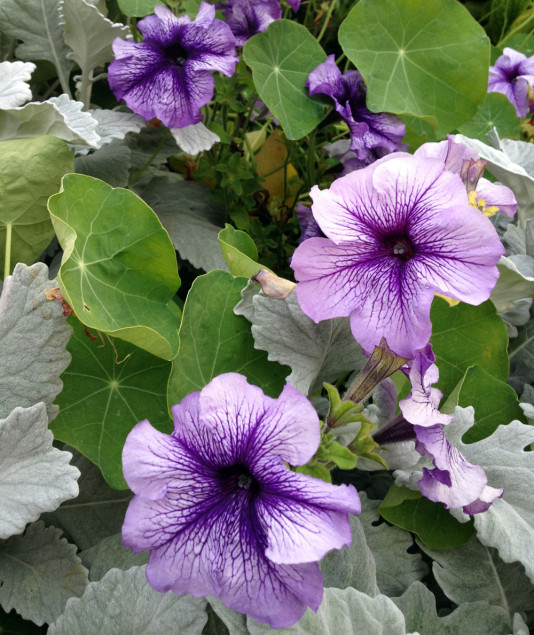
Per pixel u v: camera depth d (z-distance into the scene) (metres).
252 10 0.43
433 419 0.22
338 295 0.23
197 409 0.20
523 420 0.33
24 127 0.33
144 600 0.24
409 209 0.22
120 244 0.29
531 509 0.30
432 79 0.45
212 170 0.47
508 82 0.57
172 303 0.33
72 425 0.28
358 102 0.44
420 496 0.30
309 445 0.20
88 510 0.30
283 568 0.19
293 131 0.43
